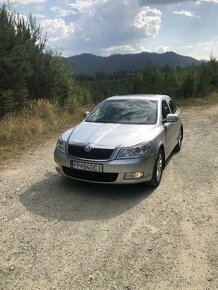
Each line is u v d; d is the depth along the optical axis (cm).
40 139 1084
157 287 346
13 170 755
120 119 693
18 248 419
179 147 935
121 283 352
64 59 1742
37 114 1338
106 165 562
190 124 1424
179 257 402
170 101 874
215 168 769
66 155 597
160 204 559
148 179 600
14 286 346
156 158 618
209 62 3011
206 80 2556
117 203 562
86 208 541
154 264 387
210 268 380
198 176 711
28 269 376
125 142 580
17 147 964
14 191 618
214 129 1294
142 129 639
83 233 458
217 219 505
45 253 408
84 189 625
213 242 437
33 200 574
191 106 2105
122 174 567
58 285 348
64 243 431
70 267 379
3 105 1223
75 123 1415
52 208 540
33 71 1384
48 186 643
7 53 1248
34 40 1578
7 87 1284
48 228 471
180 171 746
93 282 353
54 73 1633
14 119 1170
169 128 748
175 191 620
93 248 420
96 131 628
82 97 2095
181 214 522
